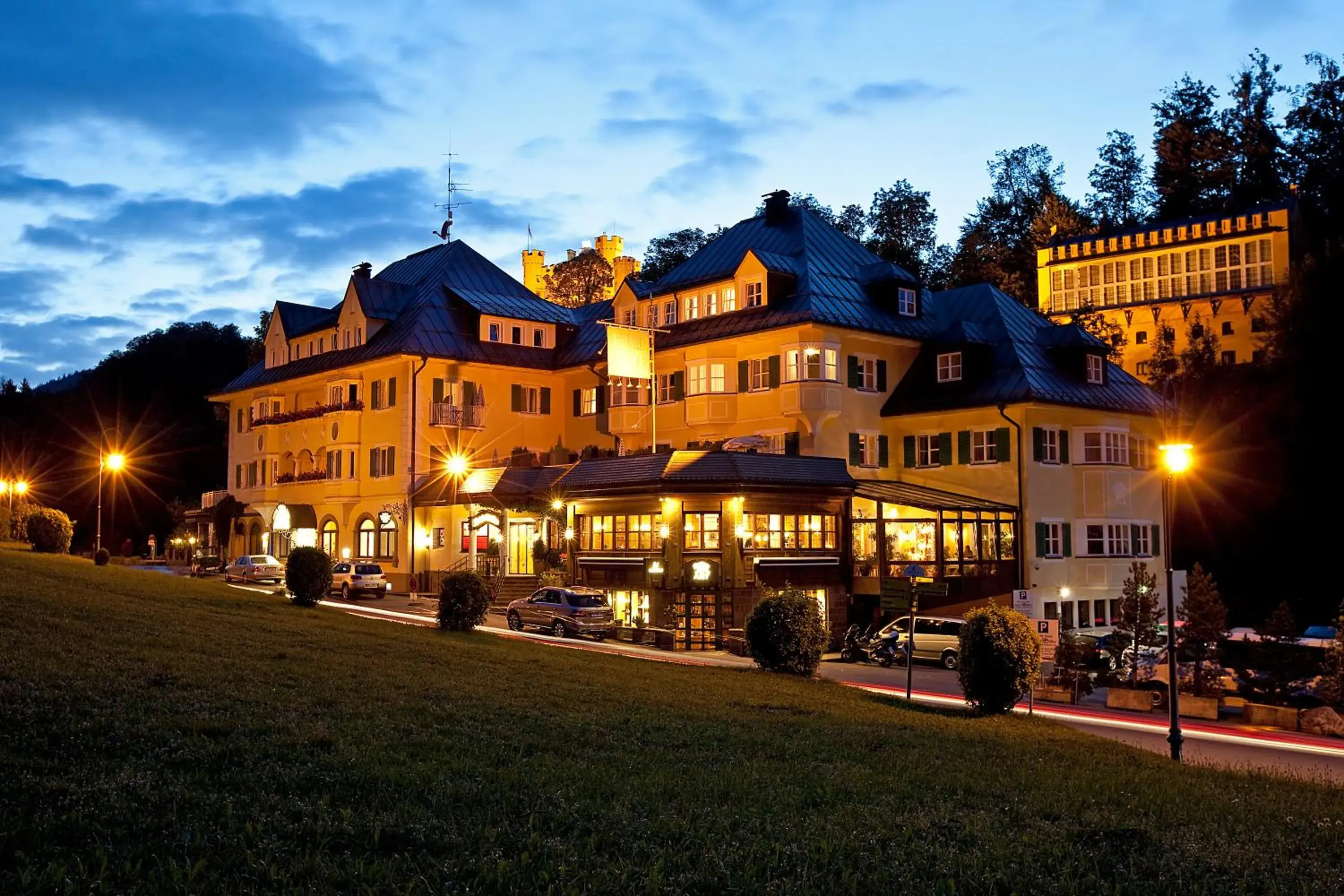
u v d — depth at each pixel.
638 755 13.82
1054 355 51.38
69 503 95.44
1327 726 25.61
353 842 9.15
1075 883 9.17
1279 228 78.50
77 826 9.04
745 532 42.84
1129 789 14.08
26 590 24.42
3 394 107.19
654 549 43.38
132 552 89.44
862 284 53.50
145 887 7.83
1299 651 30.09
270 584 56.28
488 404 59.78
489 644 28.33
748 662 35.88
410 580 53.38
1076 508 49.72
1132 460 52.50
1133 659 31.30
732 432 51.69
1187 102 91.25
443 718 15.33
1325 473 52.22
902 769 14.40
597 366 58.69
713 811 10.91
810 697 22.70
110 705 13.60
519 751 13.42
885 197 84.94
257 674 17.38
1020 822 11.54
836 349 49.12
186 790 10.27
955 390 50.06
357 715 14.88
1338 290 53.41
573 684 20.94
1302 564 53.09
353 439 60.41
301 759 11.89
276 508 66.81
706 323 53.31
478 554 54.47
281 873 8.22
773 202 57.69
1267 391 56.47
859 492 45.72
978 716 22.84
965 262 88.19
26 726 12.11
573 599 40.56
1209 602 30.72
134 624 21.52
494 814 10.15
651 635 40.34
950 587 44.44
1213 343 75.19
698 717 18.00
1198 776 16.16
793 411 48.25
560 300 93.62
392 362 58.16
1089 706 29.84
